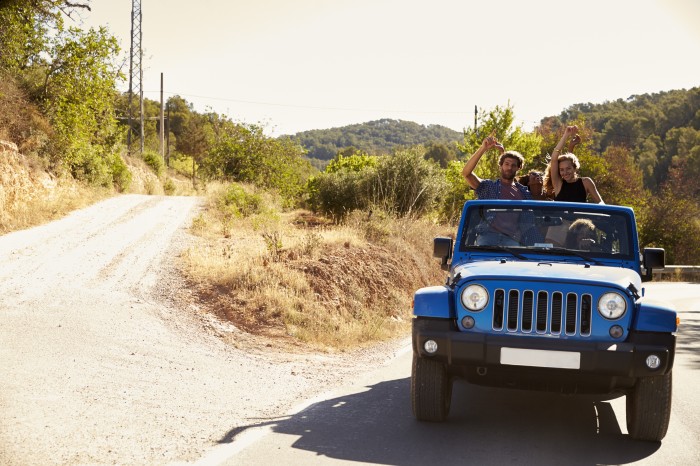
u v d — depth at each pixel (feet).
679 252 166.09
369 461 17.01
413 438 19.16
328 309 39.11
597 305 18.71
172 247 52.03
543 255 22.31
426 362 20.21
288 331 34.73
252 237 57.41
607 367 18.11
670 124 469.57
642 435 19.44
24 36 80.07
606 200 161.17
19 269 41.91
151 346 29.53
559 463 17.40
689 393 26.48
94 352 27.50
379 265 48.93
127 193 97.14
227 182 113.60
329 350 33.30
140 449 17.21
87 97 81.87
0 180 60.18
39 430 17.93
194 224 63.05
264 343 32.78
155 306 36.06
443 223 83.82
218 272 41.42
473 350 18.75
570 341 18.42
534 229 22.94
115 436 18.07
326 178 83.87
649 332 18.38
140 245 52.60
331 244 49.44
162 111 172.76
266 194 95.66
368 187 80.23
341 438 18.95
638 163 410.72
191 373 26.05
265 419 20.79
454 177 109.29
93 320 32.24
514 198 25.98
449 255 23.90
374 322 39.55
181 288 39.52
